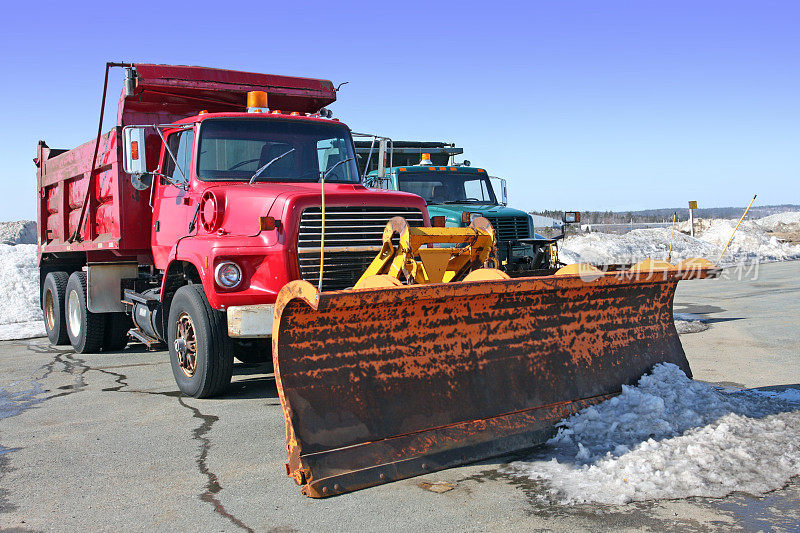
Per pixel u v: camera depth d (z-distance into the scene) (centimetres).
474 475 437
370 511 388
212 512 394
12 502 417
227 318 639
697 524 359
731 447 448
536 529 359
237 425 571
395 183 1329
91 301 947
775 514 368
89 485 442
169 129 802
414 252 559
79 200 1005
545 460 455
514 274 710
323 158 791
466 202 1373
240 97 881
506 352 502
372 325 454
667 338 586
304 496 414
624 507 381
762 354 812
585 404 518
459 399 473
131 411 632
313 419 425
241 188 693
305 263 636
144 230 864
